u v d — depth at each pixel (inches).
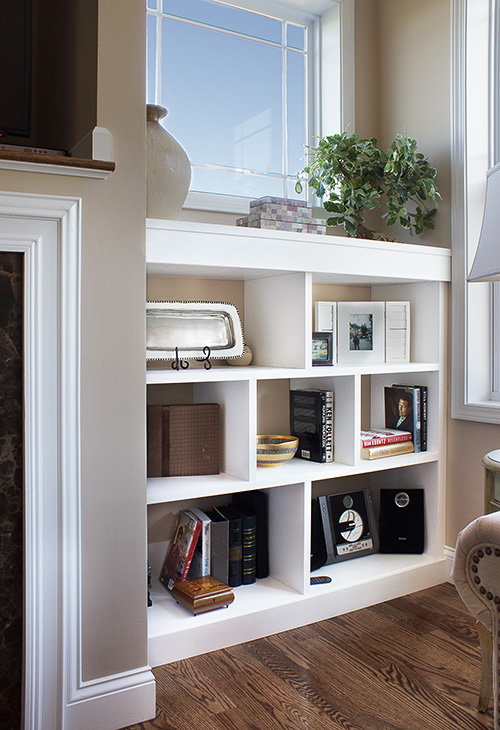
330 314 99.9
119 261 63.6
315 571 95.9
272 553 94.0
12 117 66.8
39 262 59.3
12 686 61.1
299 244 82.6
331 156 97.3
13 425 60.0
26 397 59.4
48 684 61.2
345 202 98.8
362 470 93.0
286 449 91.3
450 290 100.7
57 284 60.5
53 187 59.7
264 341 95.3
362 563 99.5
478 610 45.4
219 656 78.2
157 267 77.5
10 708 61.1
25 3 67.2
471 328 98.7
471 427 98.3
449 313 101.1
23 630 60.7
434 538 102.7
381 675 73.4
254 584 91.2
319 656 78.1
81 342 61.7
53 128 74.7
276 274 88.6
